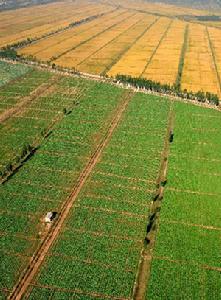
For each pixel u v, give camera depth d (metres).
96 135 92.50
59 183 75.12
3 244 61.41
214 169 80.12
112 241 62.12
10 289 54.56
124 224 65.44
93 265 58.03
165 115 102.75
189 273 56.94
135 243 61.91
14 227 64.62
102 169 79.44
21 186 74.19
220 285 55.25
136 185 74.94
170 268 57.62
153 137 91.81
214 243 62.00
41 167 79.94
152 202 70.50
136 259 59.06
